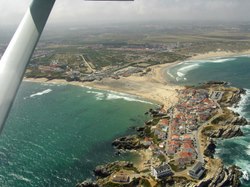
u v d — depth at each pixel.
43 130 167.12
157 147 139.75
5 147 145.50
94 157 134.88
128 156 135.12
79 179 117.06
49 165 127.94
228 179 110.44
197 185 105.94
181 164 121.56
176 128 161.50
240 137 148.50
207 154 129.12
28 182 115.38
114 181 112.56
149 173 117.56
